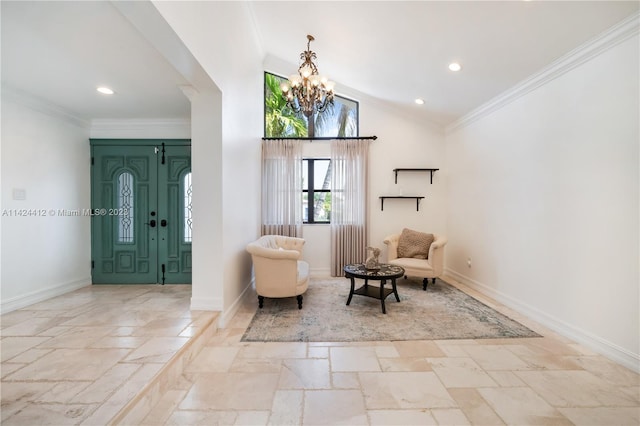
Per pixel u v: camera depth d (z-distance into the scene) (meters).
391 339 2.66
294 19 3.62
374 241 5.20
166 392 1.87
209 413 1.69
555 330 2.81
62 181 3.61
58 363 1.87
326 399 1.83
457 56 3.22
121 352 2.02
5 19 1.89
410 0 2.67
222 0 2.82
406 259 4.54
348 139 5.11
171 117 3.99
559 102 2.78
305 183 5.30
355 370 2.16
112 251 4.08
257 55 4.60
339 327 2.92
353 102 5.33
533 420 1.65
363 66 4.17
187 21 2.00
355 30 3.39
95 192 4.05
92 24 1.94
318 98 3.41
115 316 2.72
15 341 2.19
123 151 4.07
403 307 3.50
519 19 2.45
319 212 5.30
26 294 3.13
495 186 3.78
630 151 2.16
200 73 2.41
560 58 2.67
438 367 2.20
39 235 3.30
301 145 5.10
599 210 2.38
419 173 5.22
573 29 2.35
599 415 1.68
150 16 1.65
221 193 2.85
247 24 3.87
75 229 3.80
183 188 4.10
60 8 1.77
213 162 2.84
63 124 3.63
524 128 3.25
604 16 2.14
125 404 1.50
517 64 2.98
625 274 2.19
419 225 5.21
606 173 2.33
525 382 2.01
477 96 3.81
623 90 2.20
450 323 3.02
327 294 4.05
